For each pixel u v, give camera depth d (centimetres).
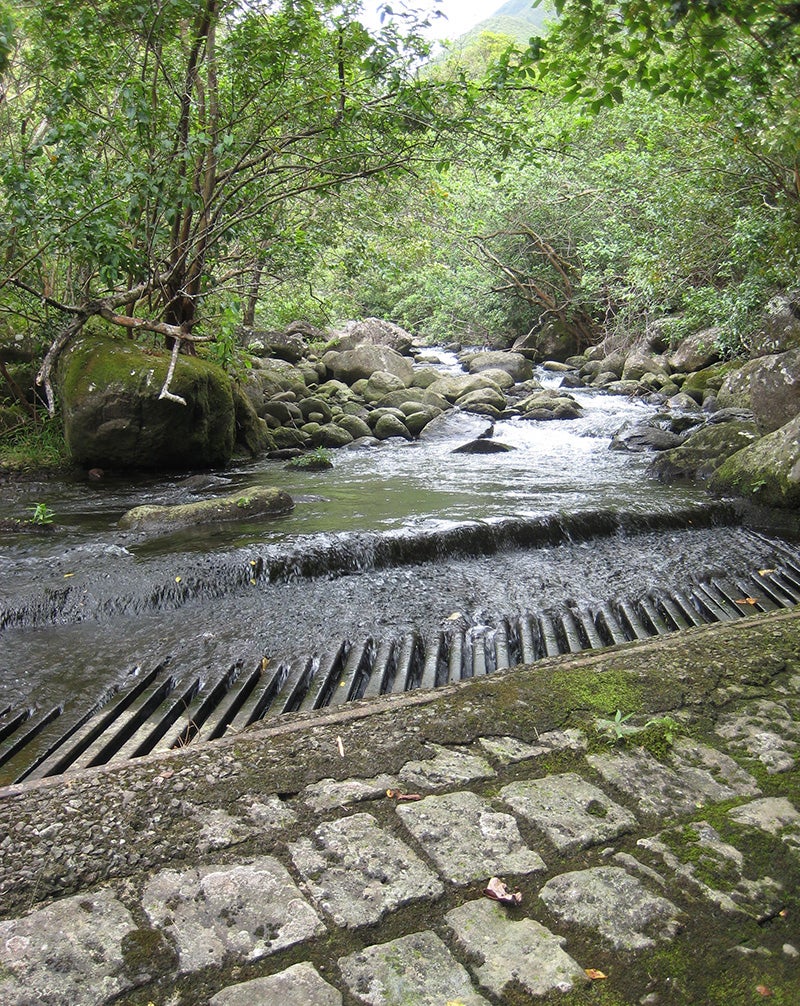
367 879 206
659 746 267
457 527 585
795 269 1039
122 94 721
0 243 755
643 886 204
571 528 617
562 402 1233
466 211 1806
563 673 322
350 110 834
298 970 179
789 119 566
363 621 467
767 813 234
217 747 272
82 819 232
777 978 178
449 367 1795
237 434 980
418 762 259
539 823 228
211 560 522
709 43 445
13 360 907
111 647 433
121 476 835
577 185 1692
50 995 172
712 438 819
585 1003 172
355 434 1128
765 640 352
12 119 927
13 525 622
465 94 802
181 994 173
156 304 932
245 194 919
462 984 176
